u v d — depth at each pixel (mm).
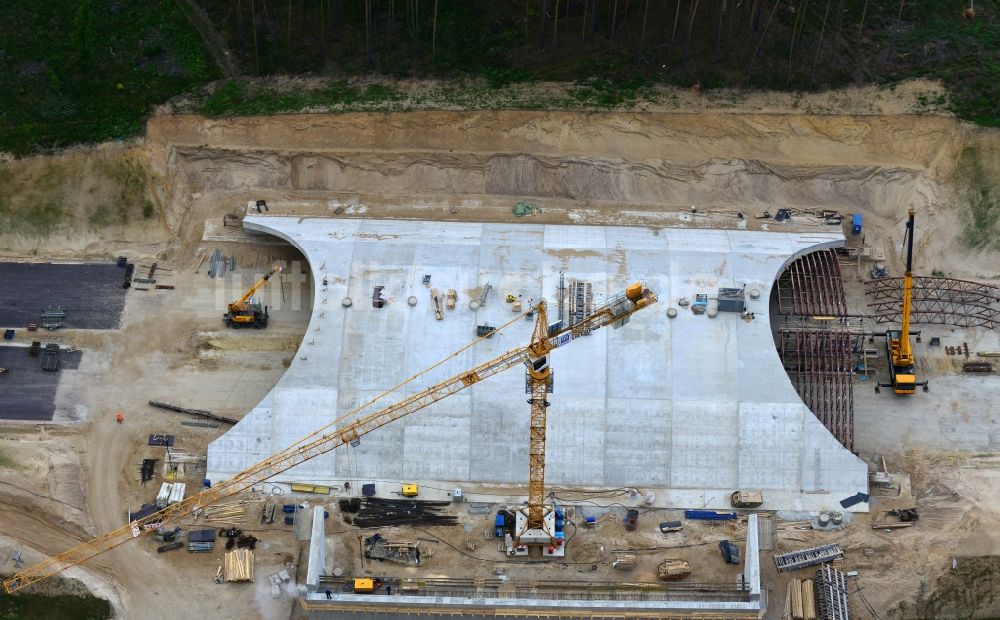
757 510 97250
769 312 103312
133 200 111000
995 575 92750
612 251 103750
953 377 102500
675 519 97062
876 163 109625
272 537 96562
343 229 106000
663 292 101250
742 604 89688
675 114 110500
